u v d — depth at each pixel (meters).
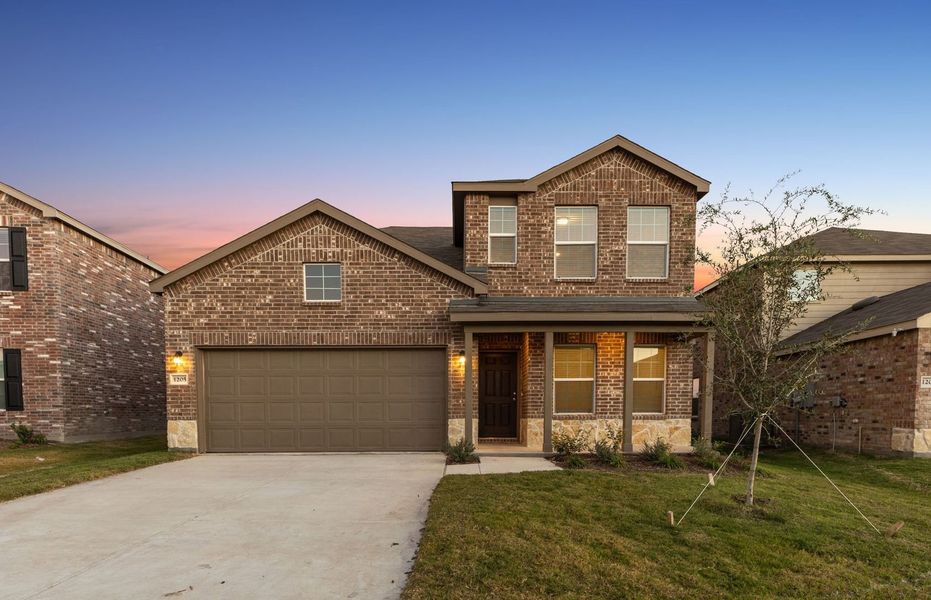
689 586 3.89
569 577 3.98
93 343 13.57
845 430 11.41
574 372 10.52
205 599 3.76
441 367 10.25
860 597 3.78
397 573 4.20
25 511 5.93
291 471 8.21
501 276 10.77
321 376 10.17
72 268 12.75
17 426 11.79
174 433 9.97
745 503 5.95
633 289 10.72
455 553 4.40
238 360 10.12
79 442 12.75
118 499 6.48
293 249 10.09
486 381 11.17
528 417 10.31
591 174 10.77
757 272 5.82
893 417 10.20
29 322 12.12
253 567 4.32
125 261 15.14
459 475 7.50
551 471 7.73
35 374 12.14
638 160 10.75
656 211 10.84
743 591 3.83
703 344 9.83
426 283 10.18
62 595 3.83
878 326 10.43
